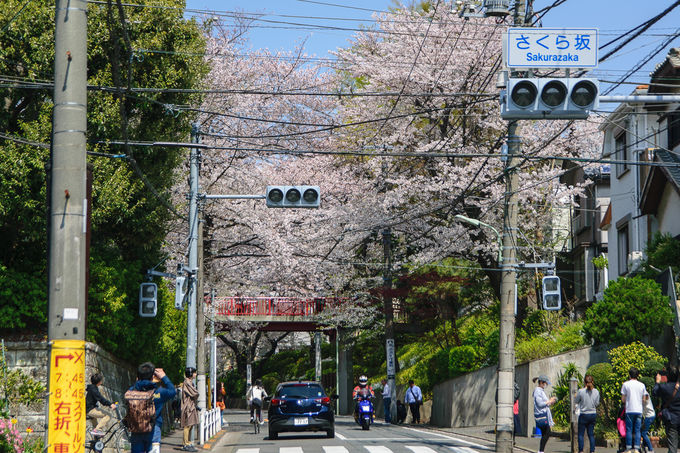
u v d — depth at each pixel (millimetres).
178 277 20203
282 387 23328
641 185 28375
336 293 39094
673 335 20484
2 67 17453
